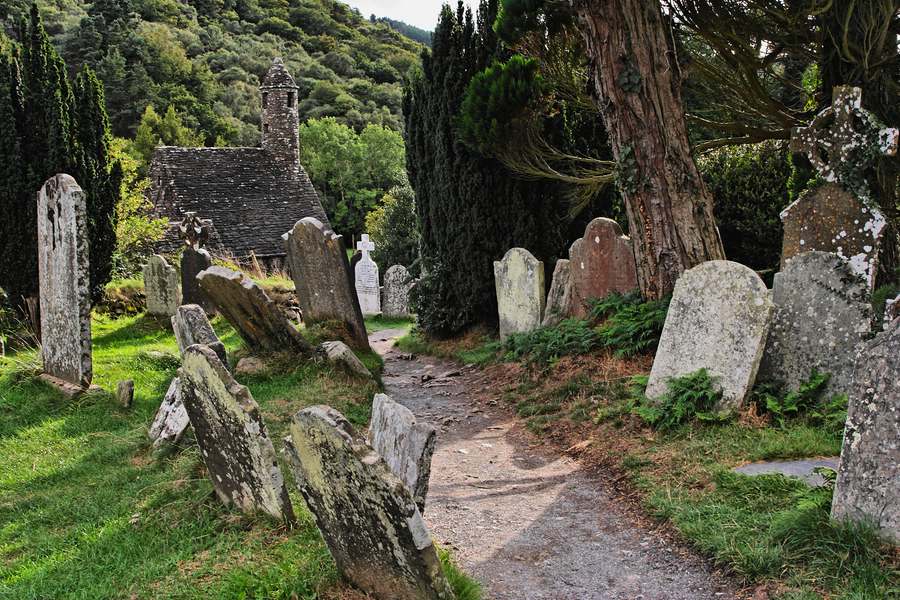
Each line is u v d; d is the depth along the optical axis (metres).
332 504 3.80
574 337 8.71
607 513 5.04
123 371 9.52
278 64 33.88
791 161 11.43
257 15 82.50
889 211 9.45
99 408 7.71
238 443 4.68
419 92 13.40
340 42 83.62
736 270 6.41
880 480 3.84
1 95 11.23
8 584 4.19
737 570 3.94
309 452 3.80
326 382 8.40
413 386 9.84
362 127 65.00
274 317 8.84
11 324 11.13
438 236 12.87
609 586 4.07
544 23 10.15
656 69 8.10
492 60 11.80
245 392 4.57
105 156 12.81
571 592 4.05
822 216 7.72
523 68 10.52
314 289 11.34
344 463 3.56
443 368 11.17
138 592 3.95
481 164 11.84
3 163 11.20
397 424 4.68
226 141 54.53
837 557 3.78
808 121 10.04
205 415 4.93
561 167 11.81
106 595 3.94
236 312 9.08
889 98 9.26
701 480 5.12
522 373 8.79
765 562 3.88
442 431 7.48
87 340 8.08
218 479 5.11
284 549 4.29
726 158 14.42
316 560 4.12
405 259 32.72
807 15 9.03
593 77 8.47
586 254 9.78
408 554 3.42
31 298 11.45
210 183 31.30
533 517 5.10
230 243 29.39
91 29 53.47
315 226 11.02
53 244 8.34
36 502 5.49
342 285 10.85
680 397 6.34
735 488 4.84
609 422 6.71
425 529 3.36
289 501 4.58
